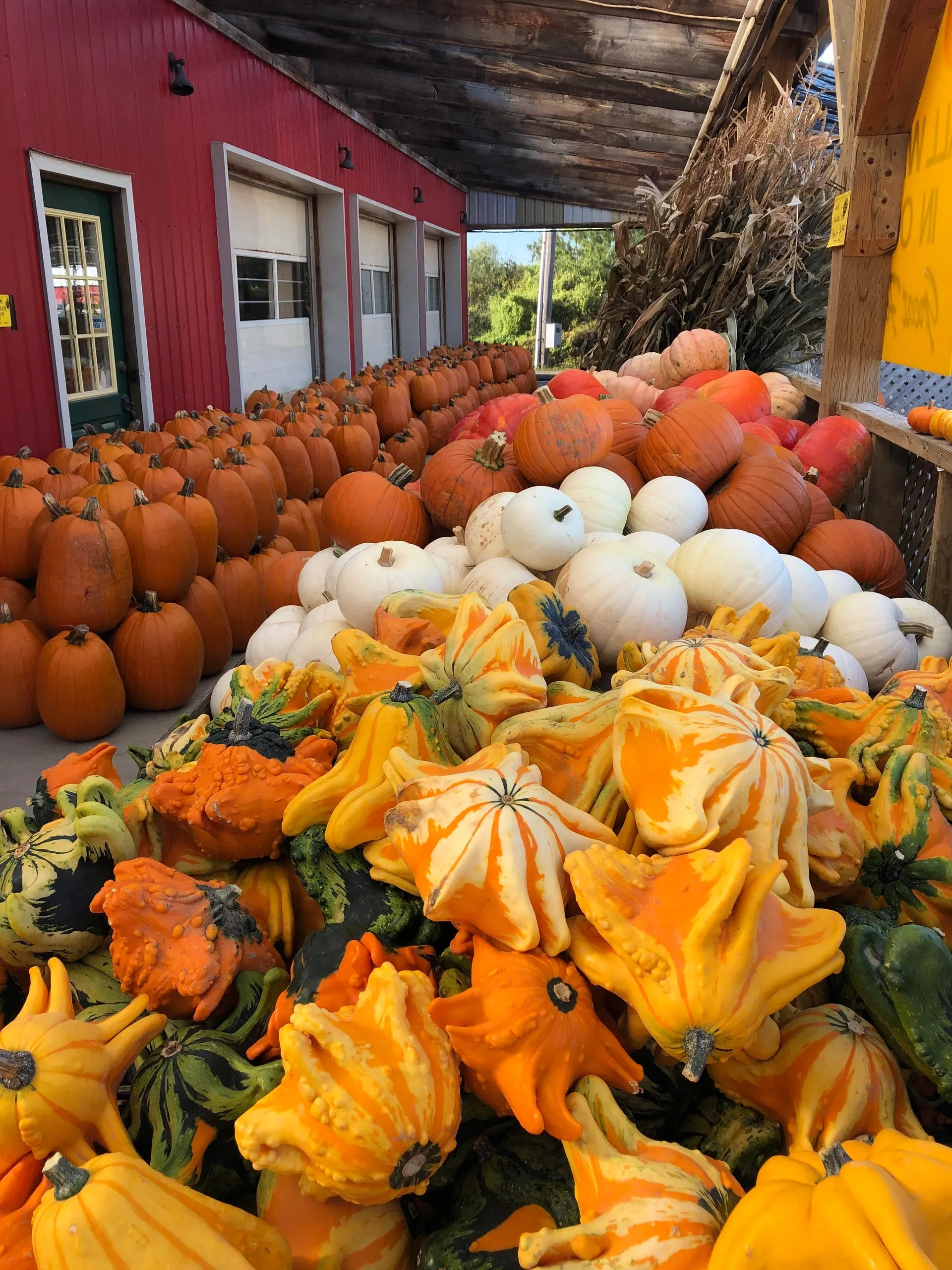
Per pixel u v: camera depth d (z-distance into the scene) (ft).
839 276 11.90
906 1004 3.22
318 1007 3.22
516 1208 3.28
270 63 32.22
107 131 22.59
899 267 10.56
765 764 3.53
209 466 17.85
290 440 22.62
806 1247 2.43
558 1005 3.22
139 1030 3.51
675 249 22.18
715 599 7.25
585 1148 3.09
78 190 22.21
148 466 17.06
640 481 9.92
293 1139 2.98
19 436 19.83
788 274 20.85
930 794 4.25
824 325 21.70
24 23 19.40
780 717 4.88
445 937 3.98
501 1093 3.22
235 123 29.86
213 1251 2.81
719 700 3.80
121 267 24.07
